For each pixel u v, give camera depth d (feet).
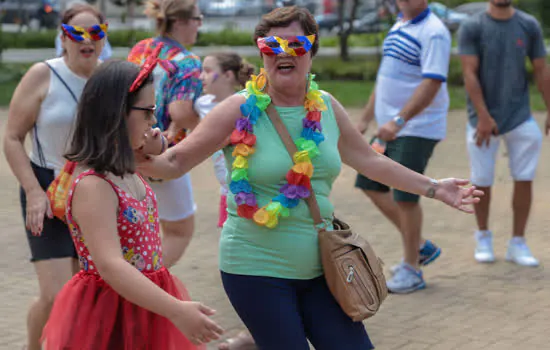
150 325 9.22
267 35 10.36
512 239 20.77
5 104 55.11
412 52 17.99
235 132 10.17
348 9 100.83
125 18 99.55
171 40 16.05
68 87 13.03
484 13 20.45
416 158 18.12
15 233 23.21
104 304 9.09
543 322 16.30
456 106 55.93
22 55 85.71
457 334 15.67
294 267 10.20
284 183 10.20
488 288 18.56
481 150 20.49
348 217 25.79
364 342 10.39
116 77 8.79
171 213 16.16
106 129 8.72
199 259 20.95
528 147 20.31
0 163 34.47
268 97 10.25
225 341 15.23
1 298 17.57
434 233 23.72
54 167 13.12
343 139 10.99
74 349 9.04
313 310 10.37
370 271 10.28
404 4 18.07
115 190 8.83
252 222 10.19
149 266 9.25
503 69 20.33
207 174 33.32
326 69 74.18
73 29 12.62
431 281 19.19
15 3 107.45
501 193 29.14
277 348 10.06
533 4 83.71
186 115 15.52
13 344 14.90
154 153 9.75
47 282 12.76
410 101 17.53
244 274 10.22
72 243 12.97
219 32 99.19
